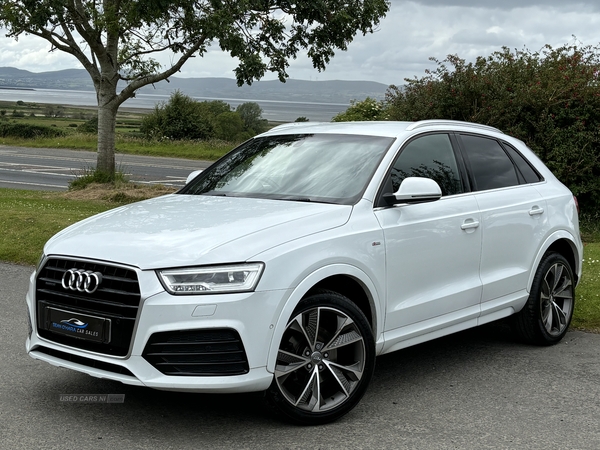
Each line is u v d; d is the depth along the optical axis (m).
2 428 4.00
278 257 3.94
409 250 4.70
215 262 3.80
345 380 4.28
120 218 4.56
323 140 5.36
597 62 14.54
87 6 16.67
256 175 5.21
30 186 19.78
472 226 5.19
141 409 4.35
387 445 3.87
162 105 47.03
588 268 8.63
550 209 6.04
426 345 6.02
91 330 3.91
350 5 17.12
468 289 5.18
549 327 5.98
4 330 6.05
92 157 31.77
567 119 13.89
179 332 3.74
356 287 4.52
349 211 4.48
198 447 3.80
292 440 3.92
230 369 3.80
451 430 4.11
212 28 15.65
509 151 6.01
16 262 9.16
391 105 15.45
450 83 14.45
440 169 5.24
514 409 4.48
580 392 4.83
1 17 15.77
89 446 3.78
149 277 3.78
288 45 17.06
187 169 27.22
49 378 4.89
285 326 3.93
